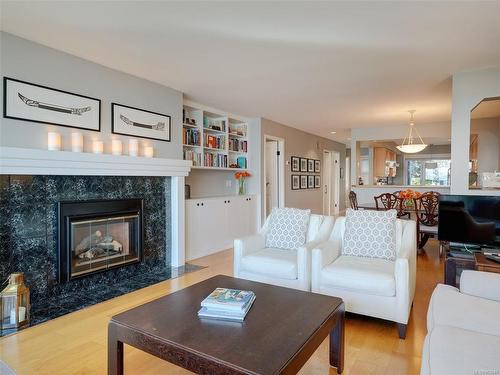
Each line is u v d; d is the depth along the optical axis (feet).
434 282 11.60
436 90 14.24
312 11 7.63
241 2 7.23
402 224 9.68
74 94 10.28
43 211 9.50
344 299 8.28
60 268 9.81
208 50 9.90
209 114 18.02
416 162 36.22
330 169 32.37
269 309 5.79
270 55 10.28
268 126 21.18
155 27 8.41
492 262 7.94
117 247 11.89
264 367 4.09
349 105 17.06
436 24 8.27
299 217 10.92
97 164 10.46
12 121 8.86
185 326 5.16
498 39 9.13
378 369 6.35
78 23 8.21
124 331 5.22
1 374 6.14
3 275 8.66
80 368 6.35
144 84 12.62
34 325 8.20
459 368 3.87
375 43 9.41
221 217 17.17
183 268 13.56
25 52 9.11
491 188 11.95
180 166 13.79
